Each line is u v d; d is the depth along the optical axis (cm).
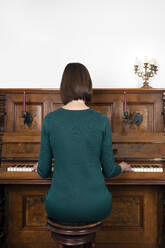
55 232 121
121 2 264
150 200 211
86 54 265
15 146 204
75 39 265
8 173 174
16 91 219
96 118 115
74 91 117
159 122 217
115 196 211
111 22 264
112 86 263
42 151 117
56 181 112
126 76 263
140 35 264
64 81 121
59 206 109
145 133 209
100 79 264
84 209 107
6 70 264
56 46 265
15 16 264
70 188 108
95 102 219
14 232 212
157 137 202
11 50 264
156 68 241
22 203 211
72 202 107
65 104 122
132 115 219
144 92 219
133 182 172
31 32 265
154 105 219
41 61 265
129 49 263
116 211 212
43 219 212
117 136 204
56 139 111
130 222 212
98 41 264
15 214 211
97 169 113
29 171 176
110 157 118
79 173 109
